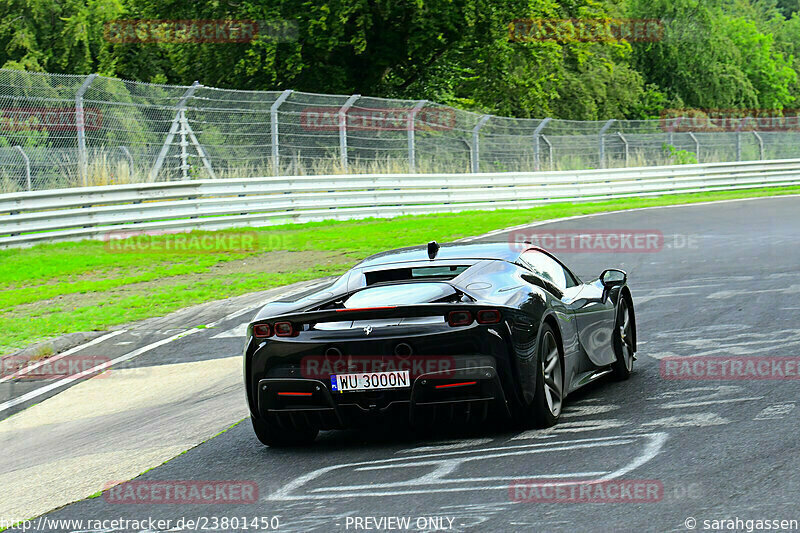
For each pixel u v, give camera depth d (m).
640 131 81.00
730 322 21.77
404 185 58.31
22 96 44.50
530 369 13.11
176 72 81.12
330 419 13.37
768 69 153.38
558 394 14.10
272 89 79.62
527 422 13.61
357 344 12.97
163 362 23.03
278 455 13.88
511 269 14.56
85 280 36.78
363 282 14.63
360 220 54.59
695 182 79.38
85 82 46.38
